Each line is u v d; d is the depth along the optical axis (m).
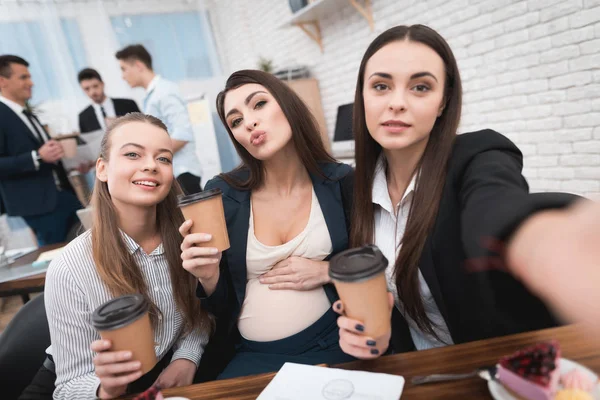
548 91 2.14
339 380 0.70
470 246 0.63
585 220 0.47
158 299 1.18
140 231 1.19
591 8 1.87
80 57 4.30
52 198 2.81
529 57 2.18
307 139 1.33
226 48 5.57
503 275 0.68
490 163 0.85
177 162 3.04
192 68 4.98
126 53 2.91
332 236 1.29
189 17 4.91
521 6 2.15
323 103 4.16
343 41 3.61
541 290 0.47
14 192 2.68
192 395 0.74
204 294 1.16
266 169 1.35
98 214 1.13
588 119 2.00
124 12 4.53
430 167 1.01
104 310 0.75
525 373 0.57
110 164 1.09
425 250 1.00
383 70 0.94
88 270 1.10
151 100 2.99
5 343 1.22
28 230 4.04
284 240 1.31
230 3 5.12
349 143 3.50
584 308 0.43
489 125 2.50
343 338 0.74
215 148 4.59
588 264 0.43
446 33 2.62
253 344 1.26
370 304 0.69
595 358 0.65
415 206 1.01
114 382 0.75
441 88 0.96
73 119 4.27
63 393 1.02
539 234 0.50
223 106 1.31
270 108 1.23
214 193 0.96
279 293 1.23
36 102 4.10
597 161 2.01
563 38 2.00
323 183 1.34
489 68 2.41
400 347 1.20
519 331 0.88
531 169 2.34
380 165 1.17
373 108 0.97
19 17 3.98
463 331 1.02
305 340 1.21
